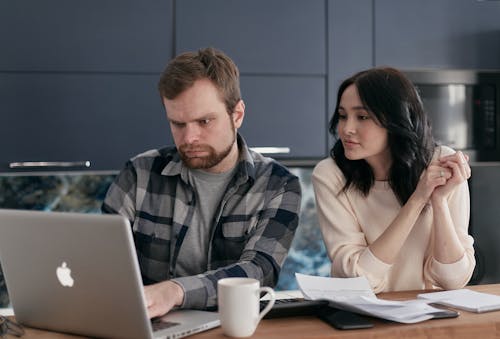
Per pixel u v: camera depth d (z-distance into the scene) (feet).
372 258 6.13
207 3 10.22
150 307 4.69
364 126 6.39
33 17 9.73
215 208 6.27
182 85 5.60
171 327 4.55
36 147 9.81
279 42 10.46
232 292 4.40
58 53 9.82
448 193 6.13
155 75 10.12
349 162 6.72
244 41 10.34
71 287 4.56
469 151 10.96
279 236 5.95
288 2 10.47
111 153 10.02
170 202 6.38
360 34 10.68
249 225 6.14
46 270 4.64
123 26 10.00
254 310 4.45
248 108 10.39
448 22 10.92
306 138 10.59
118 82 10.01
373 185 6.73
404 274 6.58
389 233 6.11
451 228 6.15
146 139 10.12
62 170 9.92
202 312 4.98
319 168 6.97
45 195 11.55
